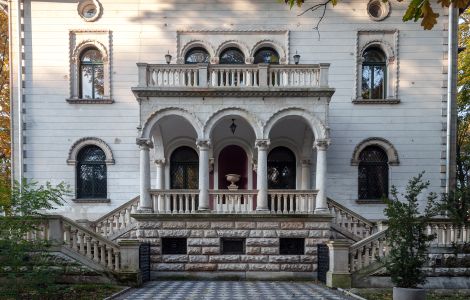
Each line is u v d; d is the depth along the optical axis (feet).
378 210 59.88
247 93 50.39
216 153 61.26
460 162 87.30
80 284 42.73
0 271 34.71
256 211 50.06
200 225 50.37
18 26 60.70
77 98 60.85
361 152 61.26
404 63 61.41
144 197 50.26
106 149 60.64
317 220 50.06
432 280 44.21
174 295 39.24
